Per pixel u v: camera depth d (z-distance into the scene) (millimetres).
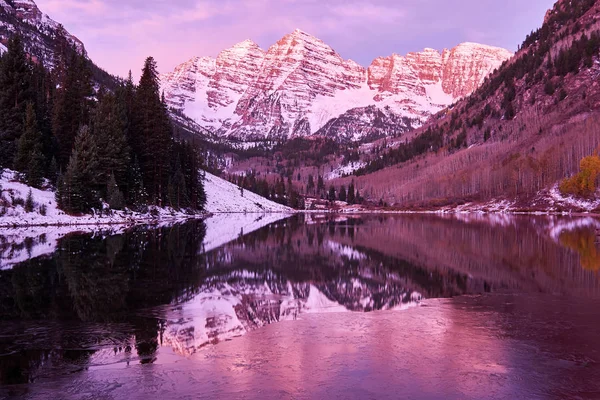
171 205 89500
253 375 10266
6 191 56875
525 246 39562
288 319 15352
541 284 22141
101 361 11156
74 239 41000
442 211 159125
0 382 9883
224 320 15086
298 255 33656
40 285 20703
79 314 15719
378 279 23672
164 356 11516
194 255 32219
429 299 18734
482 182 164000
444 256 33281
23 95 68688
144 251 33500
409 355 11602
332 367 10758
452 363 11023
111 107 74188
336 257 32719
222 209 130000
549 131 179250
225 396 9180
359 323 14758
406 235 52406
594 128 145750
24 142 61500
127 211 71000
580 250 36188
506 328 14094
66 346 12312
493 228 63094
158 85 84375
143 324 14523
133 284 21328
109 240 40875
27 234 45094
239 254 33531
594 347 12211
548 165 137750
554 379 10078
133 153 78500
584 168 118250
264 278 23641
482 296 19312
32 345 12383
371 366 10828
